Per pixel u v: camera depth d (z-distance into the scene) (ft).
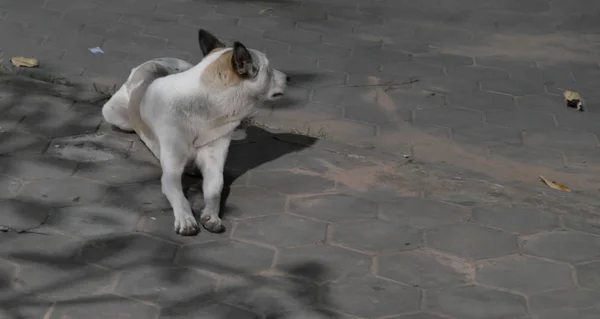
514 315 13.17
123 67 17.07
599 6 20.17
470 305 13.25
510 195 14.76
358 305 13.17
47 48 17.34
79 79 16.61
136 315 12.89
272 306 13.09
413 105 16.75
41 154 14.84
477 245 13.97
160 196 14.38
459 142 16.01
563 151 15.96
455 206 14.53
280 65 17.53
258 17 18.94
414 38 18.70
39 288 13.08
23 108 15.60
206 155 14.51
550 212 14.53
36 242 13.58
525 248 13.98
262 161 15.10
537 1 20.26
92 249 13.56
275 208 14.32
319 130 15.93
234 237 13.87
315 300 13.20
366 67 17.69
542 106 16.94
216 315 12.96
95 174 14.61
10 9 18.38
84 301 12.99
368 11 19.51
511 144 16.03
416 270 13.61
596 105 17.04
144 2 19.08
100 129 15.39
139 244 13.67
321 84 17.11
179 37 18.04
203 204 14.37
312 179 14.83
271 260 13.61
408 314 13.11
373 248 13.85
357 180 14.87
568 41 18.94
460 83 17.39
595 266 13.79
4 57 16.94
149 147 14.84
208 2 19.31
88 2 18.88
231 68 14.10
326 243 13.88
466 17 19.53
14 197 14.15
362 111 16.53
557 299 13.37
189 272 13.39
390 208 14.43
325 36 18.52
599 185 15.30
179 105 14.24
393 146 15.83
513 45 18.70
